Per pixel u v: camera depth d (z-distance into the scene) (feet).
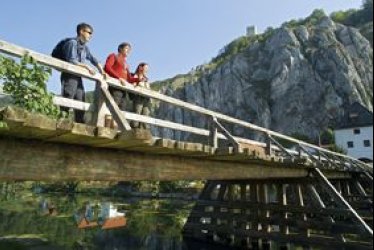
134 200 147.43
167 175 25.45
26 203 130.82
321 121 262.88
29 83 14.55
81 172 18.86
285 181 51.39
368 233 40.63
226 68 349.82
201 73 434.30
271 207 49.75
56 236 69.26
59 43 19.35
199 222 58.95
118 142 17.81
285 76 300.81
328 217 44.68
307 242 45.68
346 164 66.18
